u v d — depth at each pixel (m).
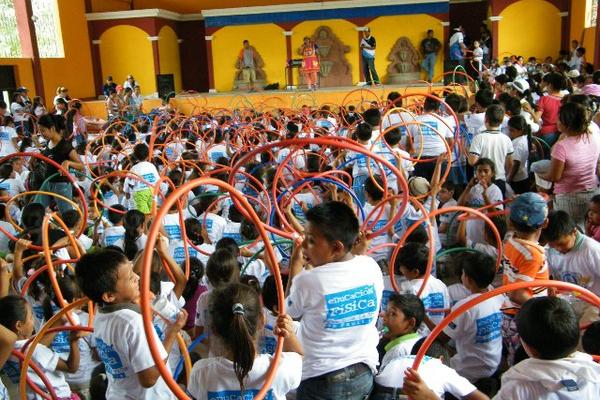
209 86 22.59
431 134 6.22
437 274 4.64
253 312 1.83
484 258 2.88
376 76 18.89
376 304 2.22
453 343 3.24
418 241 3.94
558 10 18.61
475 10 22.00
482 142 5.32
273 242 3.69
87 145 8.65
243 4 22.19
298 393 2.23
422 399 1.88
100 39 21.61
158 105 19.27
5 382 2.98
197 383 1.91
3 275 3.01
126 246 4.03
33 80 18.42
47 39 19.55
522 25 18.86
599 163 4.41
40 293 3.44
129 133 9.92
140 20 21.36
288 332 1.96
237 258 3.62
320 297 2.12
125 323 2.15
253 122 10.05
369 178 4.54
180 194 1.65
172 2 22.39
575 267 3.02
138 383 2.25
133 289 2.23
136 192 5.89
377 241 4.23
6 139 9.23
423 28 19.80
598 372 1.75
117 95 17.50
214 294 1.88
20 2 17.97
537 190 5.33
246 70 20.42
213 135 8.64
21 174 7.46
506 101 6.53
